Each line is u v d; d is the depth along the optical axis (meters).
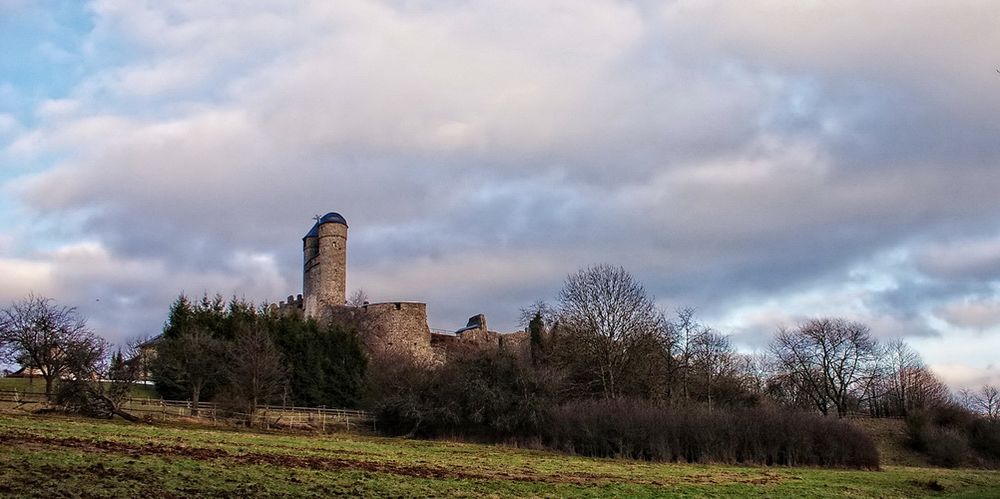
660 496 36.50
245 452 40.28
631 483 41.78
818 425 67.69
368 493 31.02
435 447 58.38
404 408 69.06
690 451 64.38
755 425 66.12
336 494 30.09
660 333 88.06
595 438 63.56
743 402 87.62
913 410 92.19
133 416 56.41
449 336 117.69
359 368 86.50
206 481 29.73
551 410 66.69
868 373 105.50
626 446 63.28
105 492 25.91
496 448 62.62
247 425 62.06
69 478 27.27
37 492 24.62
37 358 66.25
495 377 69.38
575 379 82.94
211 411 63.91
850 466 67.31
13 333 66.19
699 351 91.62
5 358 66.56
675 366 90.06
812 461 66.44
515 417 66.75
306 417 70.44
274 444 46.69
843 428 68.44
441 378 72.06
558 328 89.50
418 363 82.88
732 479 48.12
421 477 37.25
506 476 40.84
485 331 120.69
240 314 84.81
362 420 73.50
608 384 82.62
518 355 73.12
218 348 71.25
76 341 65.75
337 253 118.06
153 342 85.88
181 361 70.94
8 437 36.34
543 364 80.50
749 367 112.75
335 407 82.81
